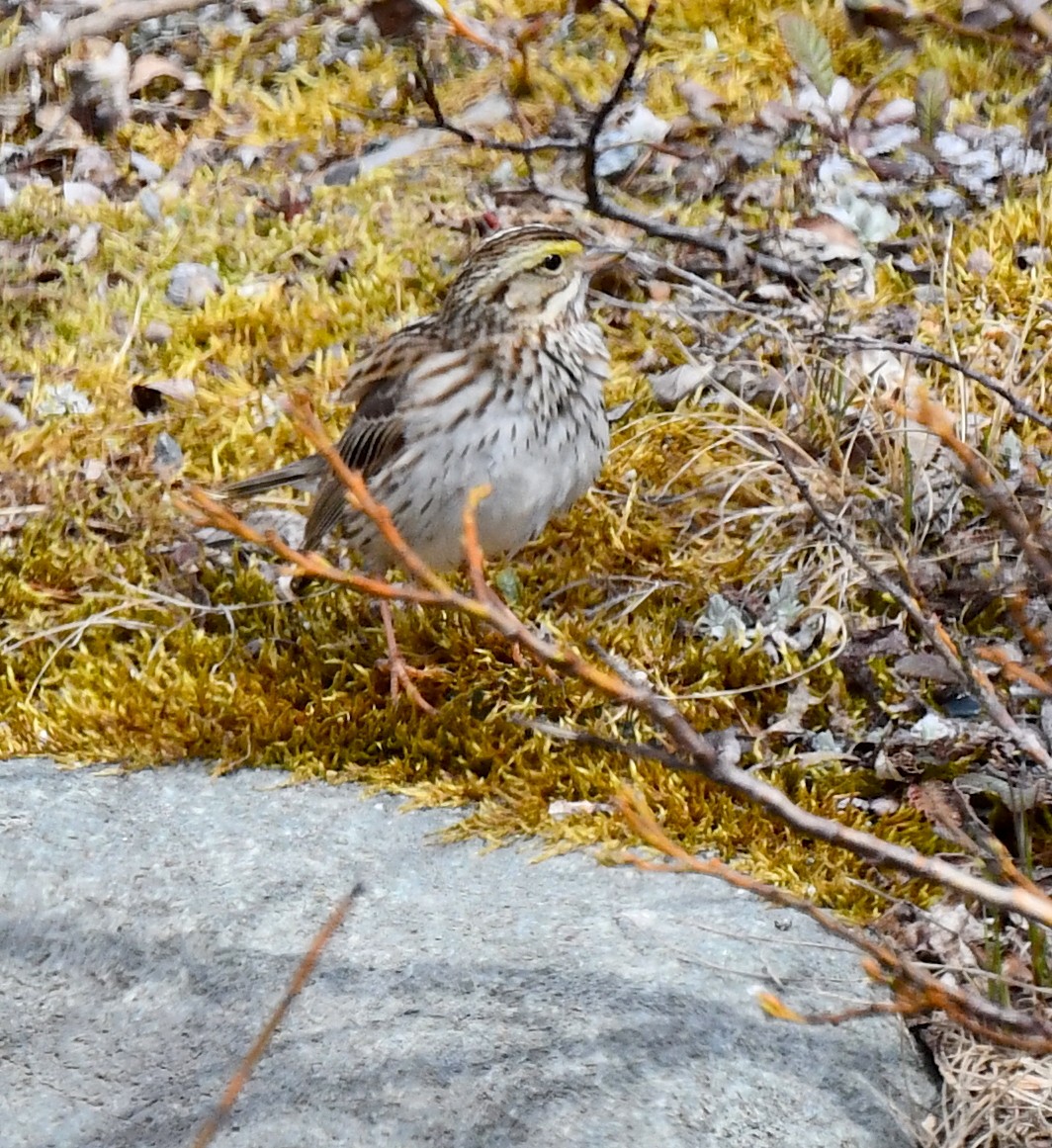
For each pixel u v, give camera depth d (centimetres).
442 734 731
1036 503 811
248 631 800
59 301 1000
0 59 1047
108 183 1095
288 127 1130
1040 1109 572
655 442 877
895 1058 591
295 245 1025
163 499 867
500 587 772
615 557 820
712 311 931
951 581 783
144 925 658
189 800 718
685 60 1127
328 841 693
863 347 816
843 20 1141
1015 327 907
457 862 680
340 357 950
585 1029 595
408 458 736
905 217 999
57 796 720
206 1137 456
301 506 877
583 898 658
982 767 699
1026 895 447
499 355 731
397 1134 569
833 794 699
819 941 634
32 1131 591
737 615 766
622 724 731
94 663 777
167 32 1202
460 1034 598
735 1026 596
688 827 686
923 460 836
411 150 1091
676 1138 559
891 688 742
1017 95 1072
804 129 1056
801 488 620
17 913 669
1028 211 978
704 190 1029
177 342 966
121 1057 614
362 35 1195
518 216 1022
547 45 1155
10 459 888
